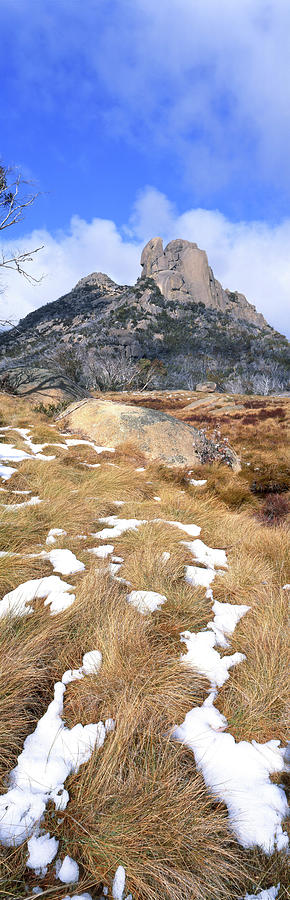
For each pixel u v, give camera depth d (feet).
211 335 430.20
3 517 14.35
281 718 6.77
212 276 566.36
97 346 324.19
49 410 44.37
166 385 229.25
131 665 7.63
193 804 5.25
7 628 8.23
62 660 7.82
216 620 9.82
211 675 7.80
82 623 8.88
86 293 639.35
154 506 19.54
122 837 4.77
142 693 7.05
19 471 21.84
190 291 535.19
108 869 4.51
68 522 15.47
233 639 9.02
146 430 32.55
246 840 4.90
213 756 6.04
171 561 12.62
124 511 18.04
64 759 5.71
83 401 39.81
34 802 5.05
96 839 4.72
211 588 11.60
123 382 165.58
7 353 273.13
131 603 10.05
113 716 6.53
